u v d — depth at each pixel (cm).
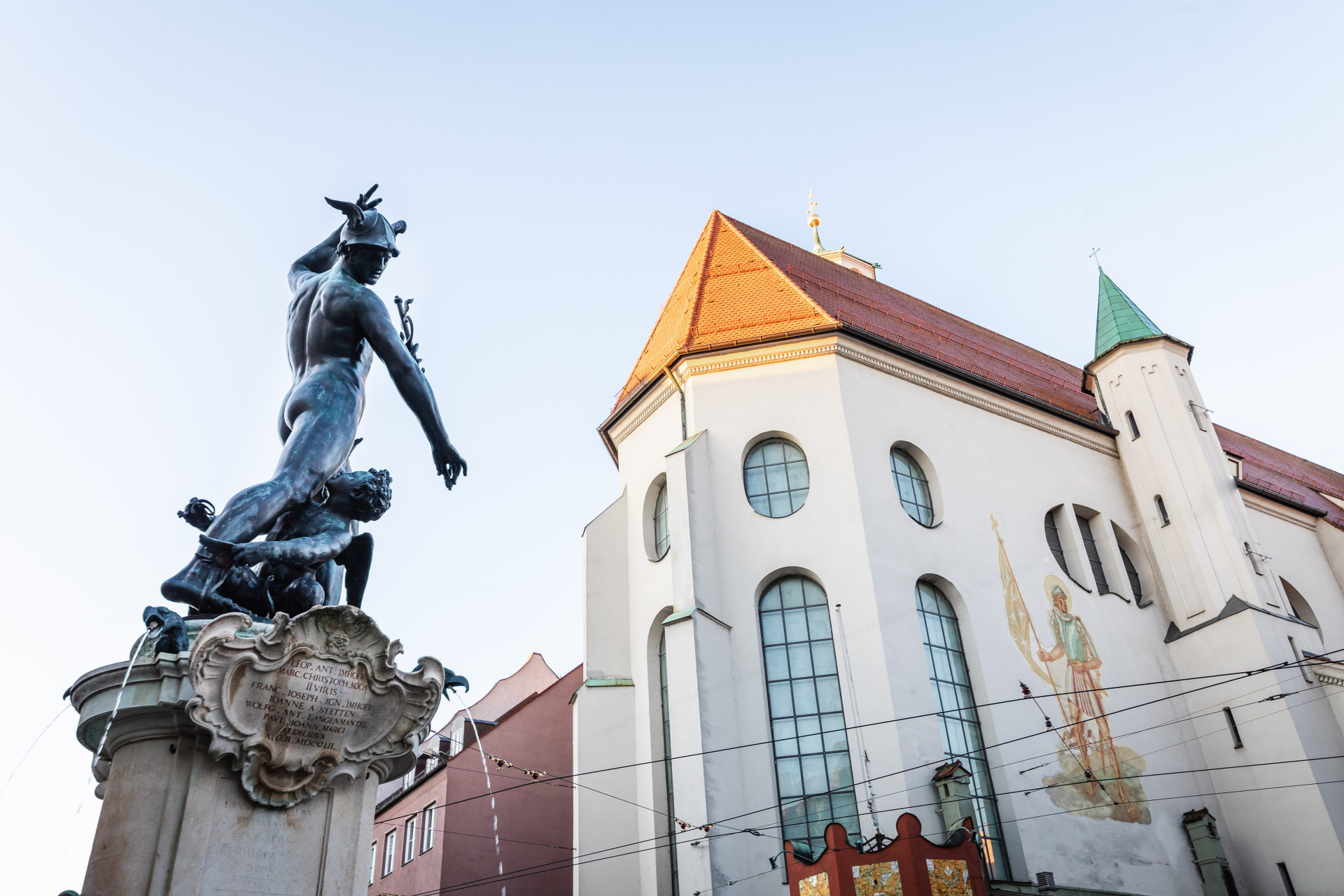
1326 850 2873
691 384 3066
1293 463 5097
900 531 2873
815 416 2972
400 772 859
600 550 3080
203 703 734
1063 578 3200
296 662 784
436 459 991
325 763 779
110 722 745
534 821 3588
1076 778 2838
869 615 2661
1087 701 3003
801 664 2677
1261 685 3123
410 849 3681
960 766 2462
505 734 3706
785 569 2769
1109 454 3716
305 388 967
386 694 819
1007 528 3153
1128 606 3359
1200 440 3600
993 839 2628
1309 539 4128
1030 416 3491
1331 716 3105
